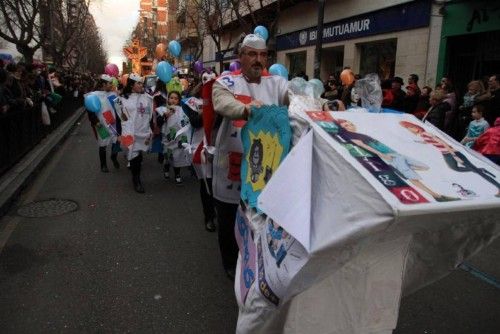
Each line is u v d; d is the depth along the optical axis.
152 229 5.28
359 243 1.87
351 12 15.65
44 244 4.75
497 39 10.24
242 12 22.44
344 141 1.95
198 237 5.04
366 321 2.11
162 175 8.34
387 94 9.71
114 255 4.48
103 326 3.22
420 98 9.79
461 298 3.77
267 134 2.44
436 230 2.06
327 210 1.83
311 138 2.00
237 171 3.49
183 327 3.22
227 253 3.93
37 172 8.40
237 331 2.43
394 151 1.99
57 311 3.40
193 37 34.78
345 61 16.16
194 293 3.71
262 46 3.19
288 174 2.01
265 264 2.19
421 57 12.23
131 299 3.60
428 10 11.88
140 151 6.95
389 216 1.63
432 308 3.60
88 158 10.24
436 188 1.81
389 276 2.08
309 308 2.04
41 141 11.76
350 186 1.77
